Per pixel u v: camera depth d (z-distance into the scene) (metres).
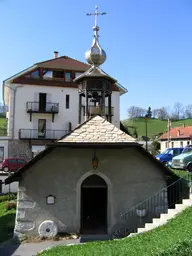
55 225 13.12
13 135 38.97
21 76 39.69
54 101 40.53
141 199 13.71
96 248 10.06
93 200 17.83
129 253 8.69
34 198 13.27
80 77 15.57
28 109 39.16
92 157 13.63
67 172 13.51
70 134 13.05
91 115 15.30
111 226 13.40
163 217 11.77
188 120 85.75
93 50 16.05
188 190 13.52
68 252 10.05
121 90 42.88
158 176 13.96
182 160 23.78
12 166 31.17
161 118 95.12
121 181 13.70
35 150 39.16
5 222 15.54
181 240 8.12
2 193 24.30
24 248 11.71
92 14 16.62
